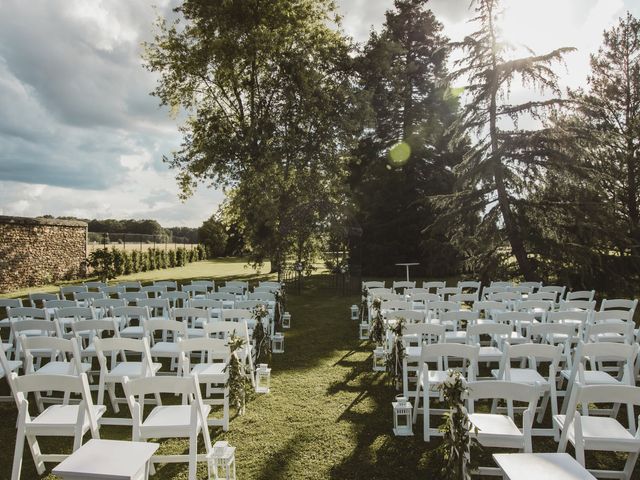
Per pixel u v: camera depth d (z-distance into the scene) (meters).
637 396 3.24
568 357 5.77
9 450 4.76
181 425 3.84
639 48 20.19
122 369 5.46
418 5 27.47
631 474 4.09
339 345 9.22
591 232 14.47
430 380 5.17
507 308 8.91
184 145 25.12
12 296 16.78
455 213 16.62
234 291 10.86
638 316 11.74
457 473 3.33
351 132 23.17
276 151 22.50
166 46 24.16
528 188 15.52
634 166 18.50
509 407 4.37
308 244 19.66
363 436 4.98
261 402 6.01
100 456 2.91
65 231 22.20
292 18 23.55
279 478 4.13
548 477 2.68
